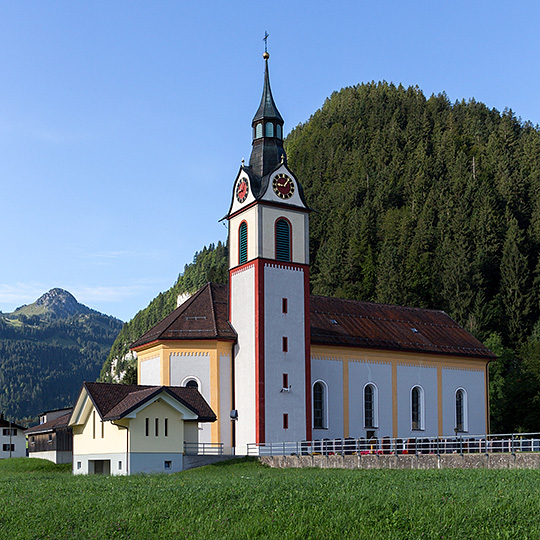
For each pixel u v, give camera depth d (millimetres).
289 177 67250
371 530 25406
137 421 51062
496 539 24297
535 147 175625
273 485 34844
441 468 42531
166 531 26516
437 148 199250
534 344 104750
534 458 39906
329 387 68688
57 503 31312
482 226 143750
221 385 63938
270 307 63969
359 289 141250
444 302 130500
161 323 69500
